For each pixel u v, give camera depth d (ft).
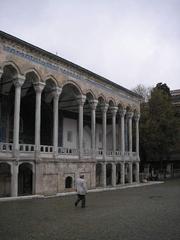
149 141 171.53
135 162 146.72
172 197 83.05
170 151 184.14
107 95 124.47
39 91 90.68
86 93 111.24
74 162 101.91
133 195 89.04
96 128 153.58
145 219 48.32
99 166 128.57
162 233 38.04
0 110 100.83
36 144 88.33
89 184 108.58
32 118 115.55
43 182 89.10
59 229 41.14
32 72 88.63
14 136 82.43
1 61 79.41
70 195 88.02
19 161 82.48
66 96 119.14
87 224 44.50
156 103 176.45
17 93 83.97
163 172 193.47
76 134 137.28
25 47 86.22
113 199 78.28
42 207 62.49
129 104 142.41
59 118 128.47
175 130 176.96
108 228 41.60
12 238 36.14
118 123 157.28
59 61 98.27
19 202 71.15
